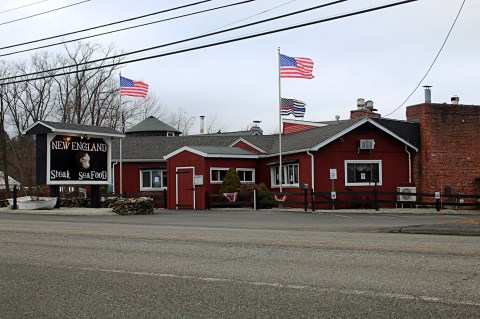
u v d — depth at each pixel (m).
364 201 25.86
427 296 6.78
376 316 5.93
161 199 33.44
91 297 7.06
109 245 11.88
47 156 24.23
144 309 6.42
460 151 28.61
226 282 7.79
